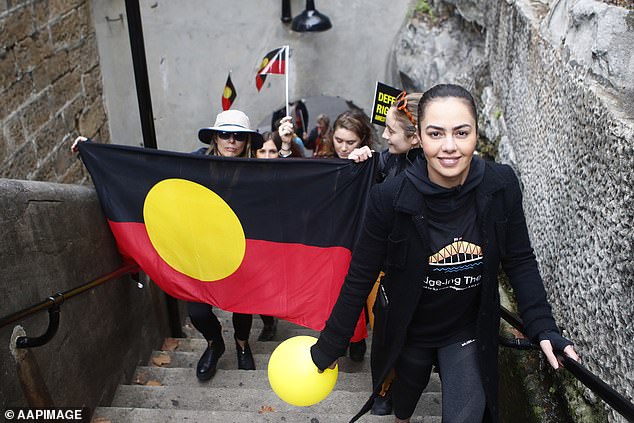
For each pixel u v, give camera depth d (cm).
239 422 323
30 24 516
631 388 191
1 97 470
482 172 195
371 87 780
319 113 909
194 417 324
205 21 744
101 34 669
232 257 335
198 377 374
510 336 306
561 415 261
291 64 765
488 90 477
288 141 424
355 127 372
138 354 397
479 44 601
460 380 217
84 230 319
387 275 213
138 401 354
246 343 391
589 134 231
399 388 245
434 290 208
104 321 343
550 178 288
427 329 222
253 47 757
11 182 258
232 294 340
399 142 293
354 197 315
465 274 204
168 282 345
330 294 330
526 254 209
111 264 352
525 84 353
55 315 257
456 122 179
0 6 469
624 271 196
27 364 262
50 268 283
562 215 266
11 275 251
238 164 318
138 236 340
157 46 750
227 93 466
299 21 706
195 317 352
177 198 330
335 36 758
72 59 605
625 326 195
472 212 198
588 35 251
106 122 694
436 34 660
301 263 330
